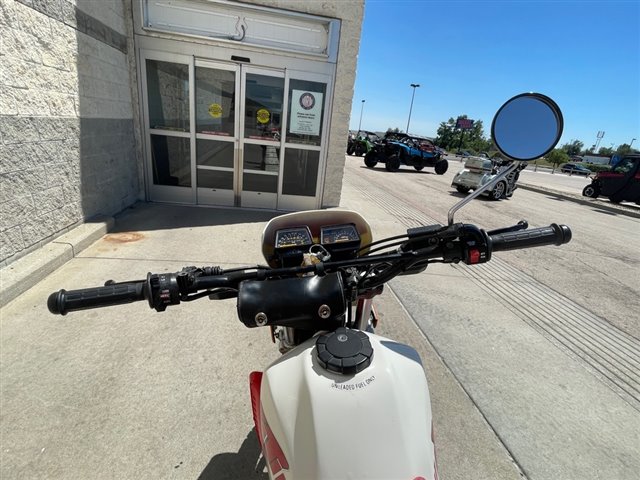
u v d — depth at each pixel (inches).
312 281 50.6
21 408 88.4
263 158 271.4
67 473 74.6
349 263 54.4
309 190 286.0
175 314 131.1
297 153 275.0
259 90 257.1
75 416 87.4
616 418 105.0
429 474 37.8
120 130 232.5
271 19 243.4
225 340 119.3
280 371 45.5
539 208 458.0
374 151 708.0
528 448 91.7
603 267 241.6
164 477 75.4
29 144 149.5
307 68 256.5
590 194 630.5
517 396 109.7
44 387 95.0
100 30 201.9
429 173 757.3
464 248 57.3
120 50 227.0
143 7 229.0
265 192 279.3
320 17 246.4
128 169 247.6
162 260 171.9
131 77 241.9
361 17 251.3
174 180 268.7
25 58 144.9
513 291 186.4
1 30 132.4
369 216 296.7
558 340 143.6
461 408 102.7
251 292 48.4
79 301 46.1
